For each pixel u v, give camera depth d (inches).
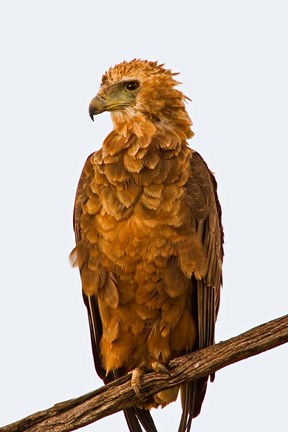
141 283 467.5
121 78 489.1
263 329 406.3
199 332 478.0
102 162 470.6
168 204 459.5
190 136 490.0
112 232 462.3
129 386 427.2
